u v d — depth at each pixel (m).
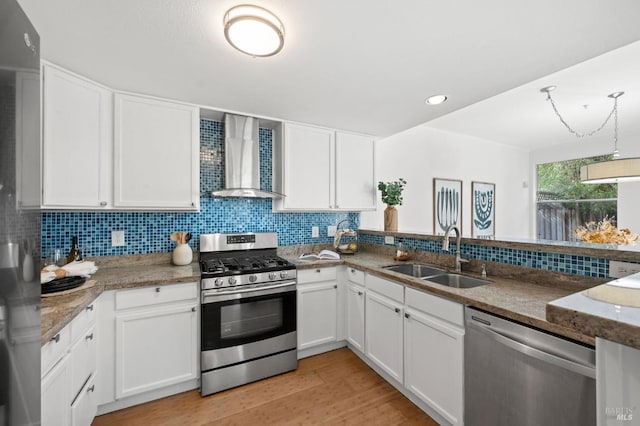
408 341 1.82
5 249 0.62
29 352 0.70
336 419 1.70
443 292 1.54
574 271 1.50
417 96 2.06
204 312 1.92
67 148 1.64
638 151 4.33
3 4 0.62
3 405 0.60
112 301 1.70
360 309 2.33
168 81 1.81
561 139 4.81
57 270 1.55
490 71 1.69
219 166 2.56
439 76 1.76
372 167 3.07
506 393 1.24
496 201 4.99
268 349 2.13
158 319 1.82
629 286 0.72
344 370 2.23
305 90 1.96
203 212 2.51
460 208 4.46
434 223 4.12
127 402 1.79
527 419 1.17
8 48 0.64
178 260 2.22
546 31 1.32
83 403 1.44
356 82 1.83
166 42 1.39
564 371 1.05
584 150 4.90
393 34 1.34
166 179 2.08
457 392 1.48
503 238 2.00
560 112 3.53
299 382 2.07
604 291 0.68
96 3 1.12
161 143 2.06
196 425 1.65
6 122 0.63
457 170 4.44
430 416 1.71
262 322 2.13
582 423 1.00
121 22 1.23
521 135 4.57
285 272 2.20
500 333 1.27
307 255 2.76
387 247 2.84
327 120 2.60
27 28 0.71
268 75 1.74
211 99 2.11
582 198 5.00
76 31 1.29
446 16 1.22
